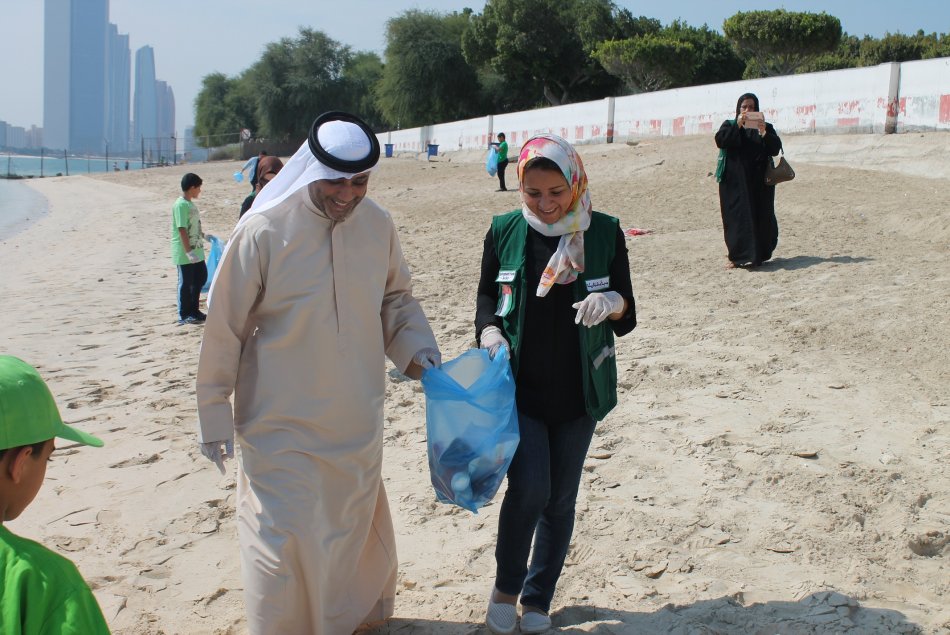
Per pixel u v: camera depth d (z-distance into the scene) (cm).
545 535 373
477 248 1477
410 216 2048
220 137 9406
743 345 766
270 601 330
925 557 430
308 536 330
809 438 562
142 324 1053
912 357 693
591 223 360
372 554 374
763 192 1052
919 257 1041
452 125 5112
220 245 1054
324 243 336
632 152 2689
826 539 439
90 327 1041
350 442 345
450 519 493
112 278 1488
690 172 2138
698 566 423
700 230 1412
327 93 7925
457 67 6366
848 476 505
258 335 342
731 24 4003
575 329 358
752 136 1032
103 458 596
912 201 1423
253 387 340
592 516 480
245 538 339
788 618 371
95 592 420
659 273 1096
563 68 5800
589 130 3631
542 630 370
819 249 1145
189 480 559
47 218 3228
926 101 2073
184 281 1027
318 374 337
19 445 204
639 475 528
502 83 6384
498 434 339
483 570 436
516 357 360
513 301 360
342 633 355
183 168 6756
